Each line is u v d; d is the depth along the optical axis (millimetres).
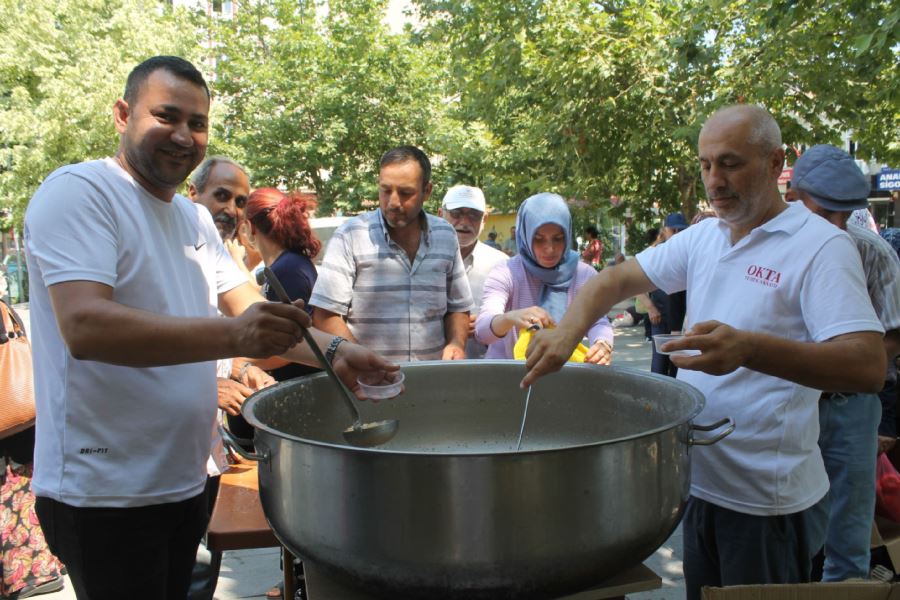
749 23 7145
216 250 1805
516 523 992
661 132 7922
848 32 5848
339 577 1100
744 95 6918
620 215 9117
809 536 1631
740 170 1517
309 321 1278
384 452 997
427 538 999
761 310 1537
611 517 1048
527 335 2303
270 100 16172
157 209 1530
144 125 1432
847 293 1425
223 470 1811
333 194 16359
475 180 12711
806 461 1576
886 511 2588
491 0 8531
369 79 15969
